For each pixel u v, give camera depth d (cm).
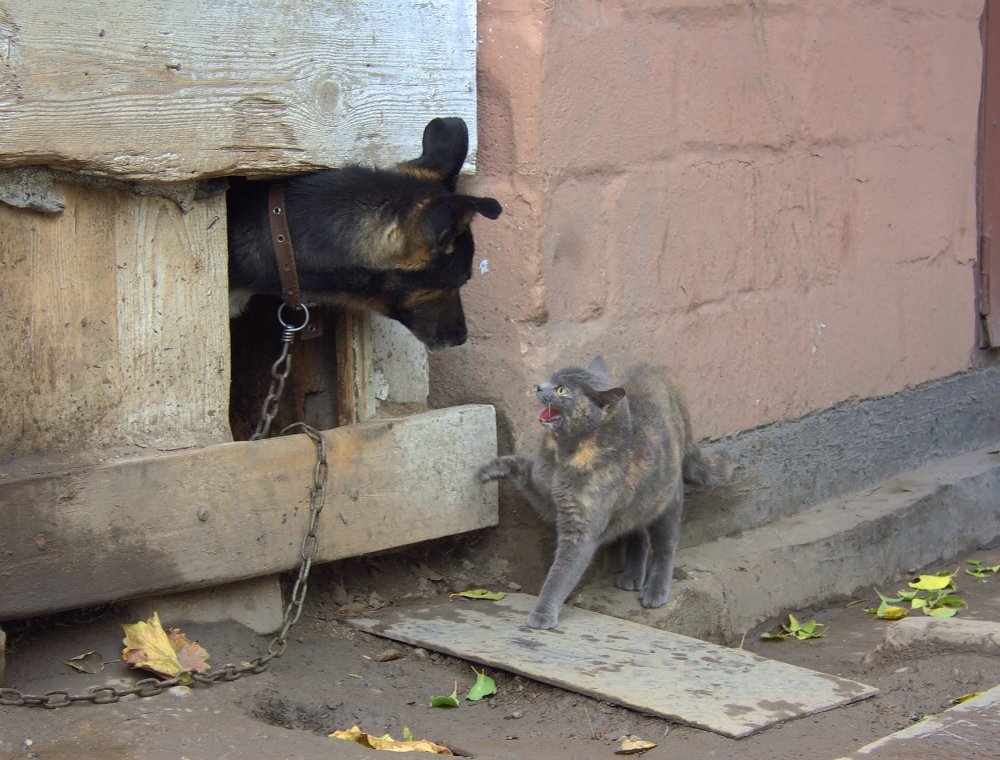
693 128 581
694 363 591
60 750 353
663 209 568
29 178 386
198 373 437
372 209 462
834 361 679
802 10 638
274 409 461
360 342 505
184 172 410
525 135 509
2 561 382
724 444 609
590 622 491
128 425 421
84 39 379
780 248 638
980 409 795
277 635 459
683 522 589
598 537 502
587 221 536
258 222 465
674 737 391
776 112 628
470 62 500
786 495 648
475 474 518
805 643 559
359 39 458
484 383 533
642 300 564
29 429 398
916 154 729
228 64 417
